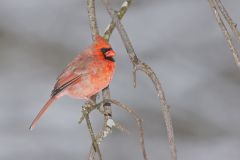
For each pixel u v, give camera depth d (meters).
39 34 13.85
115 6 13.35
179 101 12.93
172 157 5.74
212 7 6.18
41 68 13.62
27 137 12.67
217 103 12.95
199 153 12.30
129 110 6.28
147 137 12.30
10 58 13.64
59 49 13.70
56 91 8.12
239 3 14.35
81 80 7.85
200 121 12.72
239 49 12.51
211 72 13.38
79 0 14.27
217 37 13.76
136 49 13.72
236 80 13.22
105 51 7.77
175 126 12.62
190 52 13.69
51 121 12.88
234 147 12.40
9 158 12.30
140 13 14.30
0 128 12.75
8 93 13.30
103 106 6.97
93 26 7.79
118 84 12.98
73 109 13.09
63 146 12.54
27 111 13.06
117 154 12.05
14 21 13.98
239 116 12.80
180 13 14.25
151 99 12.78
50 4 14.33
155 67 13.49
